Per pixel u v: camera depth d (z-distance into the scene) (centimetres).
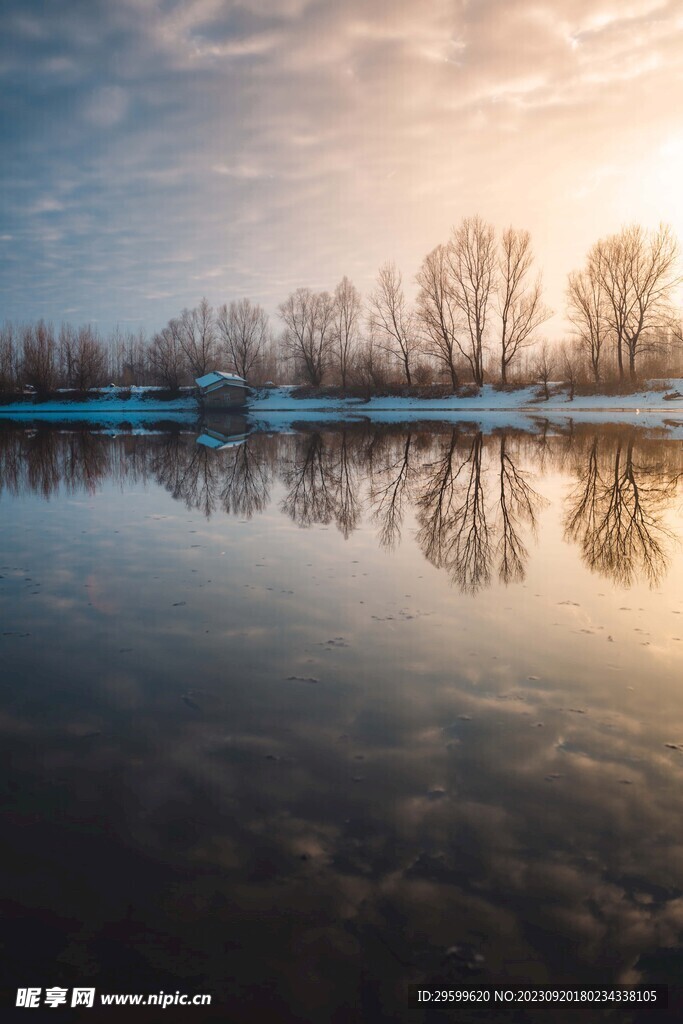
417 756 363
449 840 298
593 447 2145
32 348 6475
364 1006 223
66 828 311
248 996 227
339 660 490
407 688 444
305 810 320
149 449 2377
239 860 288
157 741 384
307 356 6512
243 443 2603
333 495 1276
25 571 743
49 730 398
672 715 403
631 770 347
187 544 871
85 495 1312
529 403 5100
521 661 483
